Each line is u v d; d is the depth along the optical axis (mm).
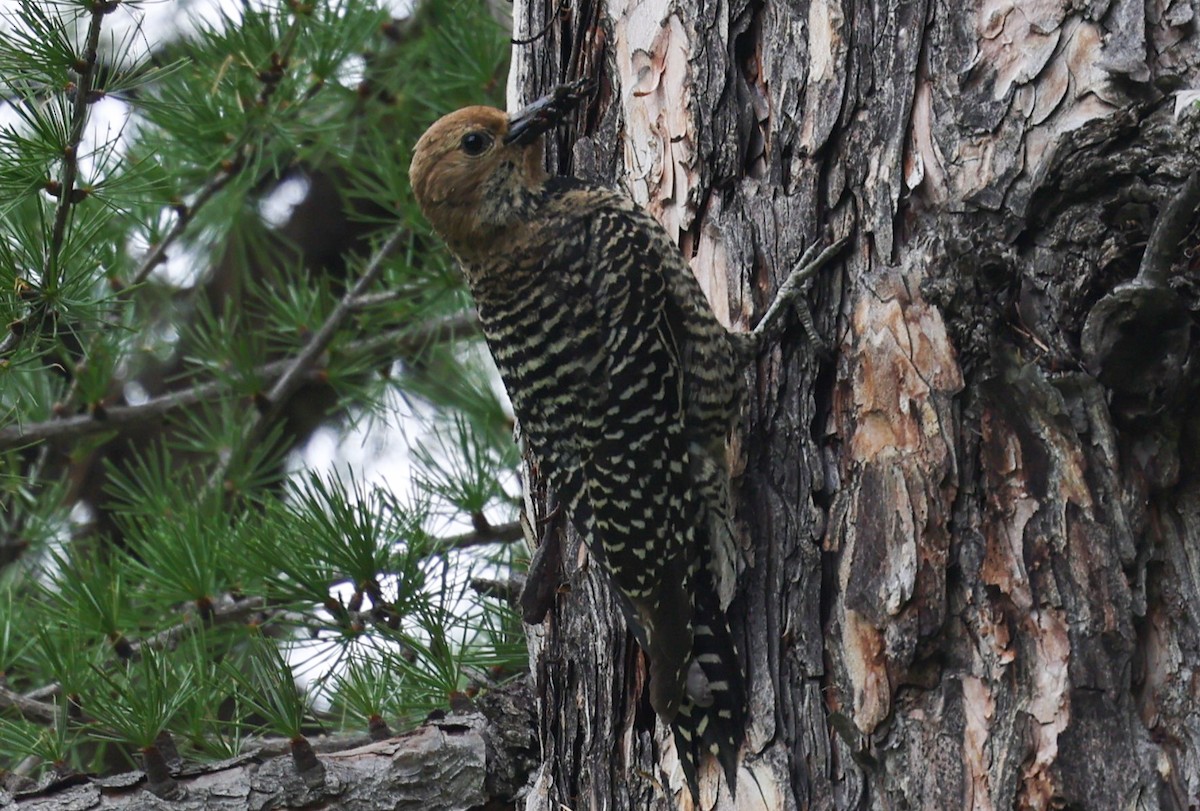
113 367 11211
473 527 10125
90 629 9117
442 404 11734
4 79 8633
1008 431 6410
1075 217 6488
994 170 6715
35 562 10789
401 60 11508
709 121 7863
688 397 7574
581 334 7855
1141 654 6094
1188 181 5824
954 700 6234
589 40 8703
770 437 7289
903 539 6477
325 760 8219
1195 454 6301
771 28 7754
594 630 7980
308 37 10891
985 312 6410
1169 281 6109
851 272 7203
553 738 8156
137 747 8766
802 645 6777
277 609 9148
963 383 6512
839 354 7109
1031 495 6309
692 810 7121
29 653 9625
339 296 15539
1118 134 6418
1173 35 6598
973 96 6867
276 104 10891
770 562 7023
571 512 7879
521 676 9102
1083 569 6156
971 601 6305
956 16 7008
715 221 7785
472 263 8211
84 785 7984
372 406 11492
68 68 8648
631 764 7547
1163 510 6297
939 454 6484
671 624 7188
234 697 8453
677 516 7398
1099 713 5992
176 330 12336
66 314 8805
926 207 6934
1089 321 6262
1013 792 5996
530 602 8312
